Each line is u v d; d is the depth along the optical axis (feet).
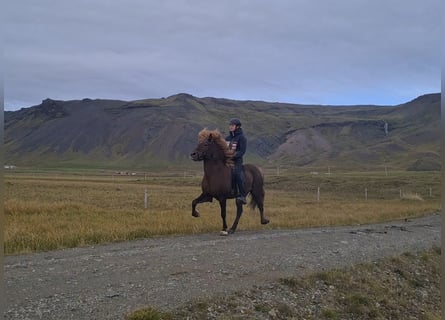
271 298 29.27
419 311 34.40
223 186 47.44
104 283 28.37
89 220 61.67
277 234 50.83
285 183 253.44
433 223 73.92
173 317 24.44
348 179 254.47
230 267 33.71
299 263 36.76
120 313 23.90
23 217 63.67
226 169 47.83
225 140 48.11
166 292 27.35
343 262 38.91
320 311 29.63
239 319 25.73
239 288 29.50
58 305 24.34
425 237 56.13
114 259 34.88
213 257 36.45
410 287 38.40
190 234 51.39
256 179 52.85
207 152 47.09
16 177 326.44
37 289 26.71
